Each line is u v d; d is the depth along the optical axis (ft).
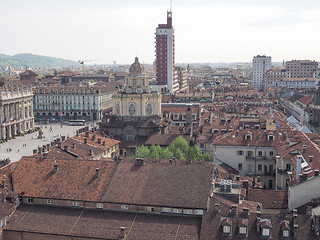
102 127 650.02
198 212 284.82
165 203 289.74
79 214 298.15
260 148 467.93
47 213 301.43
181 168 314.55
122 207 297.74
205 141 557.74
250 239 252.21
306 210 268.00
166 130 655.76
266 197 315.99
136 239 270.67
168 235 271.28
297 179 305.12
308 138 451.12
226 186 302.45
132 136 638.12
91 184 313.12
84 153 463.83
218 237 258.78
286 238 247.70
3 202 297.94
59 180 320.29
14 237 291.38
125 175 316.40
